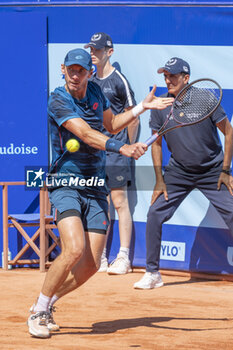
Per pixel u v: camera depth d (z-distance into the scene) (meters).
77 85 6.29
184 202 10.46
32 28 10.74
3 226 10.70
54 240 10.81
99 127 6.66
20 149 10.89
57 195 6.53
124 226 10.53
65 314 7.59
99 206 6.64
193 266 10.45
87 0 10.62
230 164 9.39
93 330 6.76
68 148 6.40
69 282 6.64
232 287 9.66
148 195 10.65
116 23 10.55
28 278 10.02
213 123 9.30
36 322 6.37
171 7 10.32
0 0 10.75
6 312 7.59
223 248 10.30
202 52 10.22
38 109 10.84
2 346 5.97
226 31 10.12
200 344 6.18
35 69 10.78
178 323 7.16
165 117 9.39
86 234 6.59
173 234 10.55
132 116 6.74
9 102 10.84
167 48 10.38
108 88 10.37
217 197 9.39
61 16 10.72
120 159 10.38
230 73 10.12
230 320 7.37
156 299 8.60
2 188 10.87
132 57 10.52
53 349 5.86
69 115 6.23
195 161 9.30
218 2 10.12
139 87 10.53
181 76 9.05
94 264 6.59
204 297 8.80
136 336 6.49
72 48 10.73
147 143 6.31
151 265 9.41
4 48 10.78
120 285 9.57
